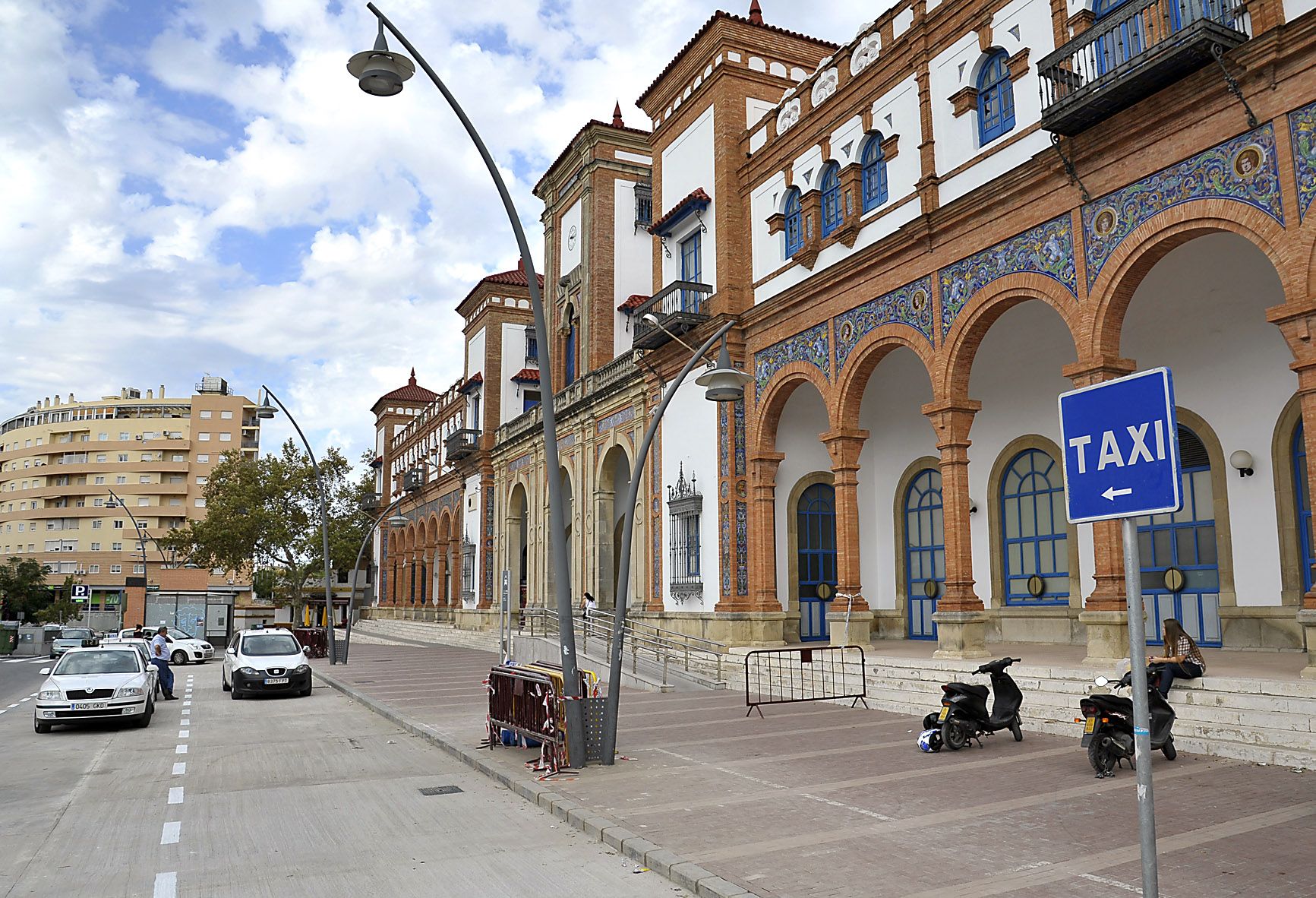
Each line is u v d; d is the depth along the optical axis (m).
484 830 8.38
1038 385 19.31
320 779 10.98
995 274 15.12
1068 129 13.20
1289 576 14.62
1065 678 12.83
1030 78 14.76
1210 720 10.53
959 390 15.97
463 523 46.12
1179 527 16.36
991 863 6.69
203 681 27.14
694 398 23.89
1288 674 11.15
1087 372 13.20
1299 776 9.06
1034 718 12.50
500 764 11.26
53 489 97.94
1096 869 6.45
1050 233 14.06
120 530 96.25
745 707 16.48
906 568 22.69
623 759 11.36
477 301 44.81
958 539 15.68
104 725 16.70
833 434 18.86
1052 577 19.06
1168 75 11.77
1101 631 12.74
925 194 16.62
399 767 11.82
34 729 16.59
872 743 12.15
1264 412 15.03
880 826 7.85
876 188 18.55
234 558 49.81
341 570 58.94
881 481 23.38
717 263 23.14
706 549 22.95
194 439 97.44
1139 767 4.05
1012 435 19.84
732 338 22.34
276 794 10.15
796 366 20.41
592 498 30.50
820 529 23.23
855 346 18.48
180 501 97.12
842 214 19.28
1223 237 14.04
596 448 30.48
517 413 42.97
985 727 11.48
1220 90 11.48
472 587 44.25
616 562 30.12
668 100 26.09
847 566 18.41
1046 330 18.64
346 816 9.02
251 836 8.26
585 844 7.87
